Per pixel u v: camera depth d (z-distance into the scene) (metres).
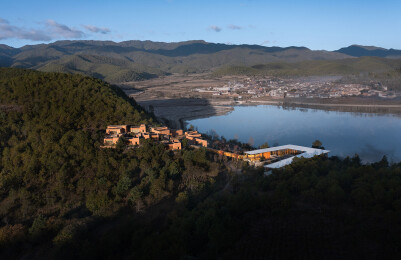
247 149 198.12
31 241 93.12
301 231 89.50
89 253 83.69
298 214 97.69
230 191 120.31
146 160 136.88
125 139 151.12
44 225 97.00
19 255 90.44
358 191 103.12
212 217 92.31
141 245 85.44
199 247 86.44
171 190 118.31
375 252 79.62
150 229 94.25
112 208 105.12
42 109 171.12
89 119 169.88
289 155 177.88
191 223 92.31
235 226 91.00
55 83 197.88
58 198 114.38
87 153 134.50
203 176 133.12
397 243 81.00
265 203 103.06
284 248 83.19
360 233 86.75
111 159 131.00
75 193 117.12
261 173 138.88
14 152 133.38
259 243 85.81
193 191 115.50
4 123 155.75
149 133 162.75
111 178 124.56
